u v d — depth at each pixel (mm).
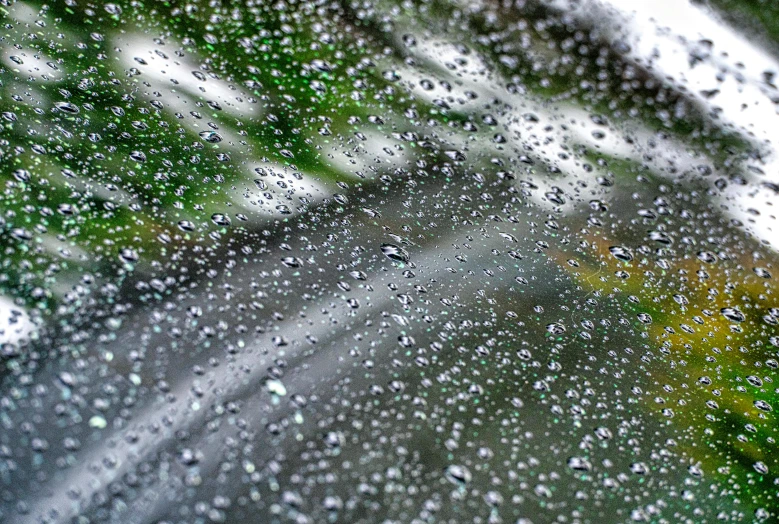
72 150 459
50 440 421
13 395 425
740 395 453
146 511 417
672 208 490
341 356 440
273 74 494
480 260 463
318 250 456
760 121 521
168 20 500
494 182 482
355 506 423
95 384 428
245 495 421
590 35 536
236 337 438
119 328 435
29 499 416
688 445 443
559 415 441
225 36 501
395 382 438
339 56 506
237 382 433
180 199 457
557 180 488
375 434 431
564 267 467
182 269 446
